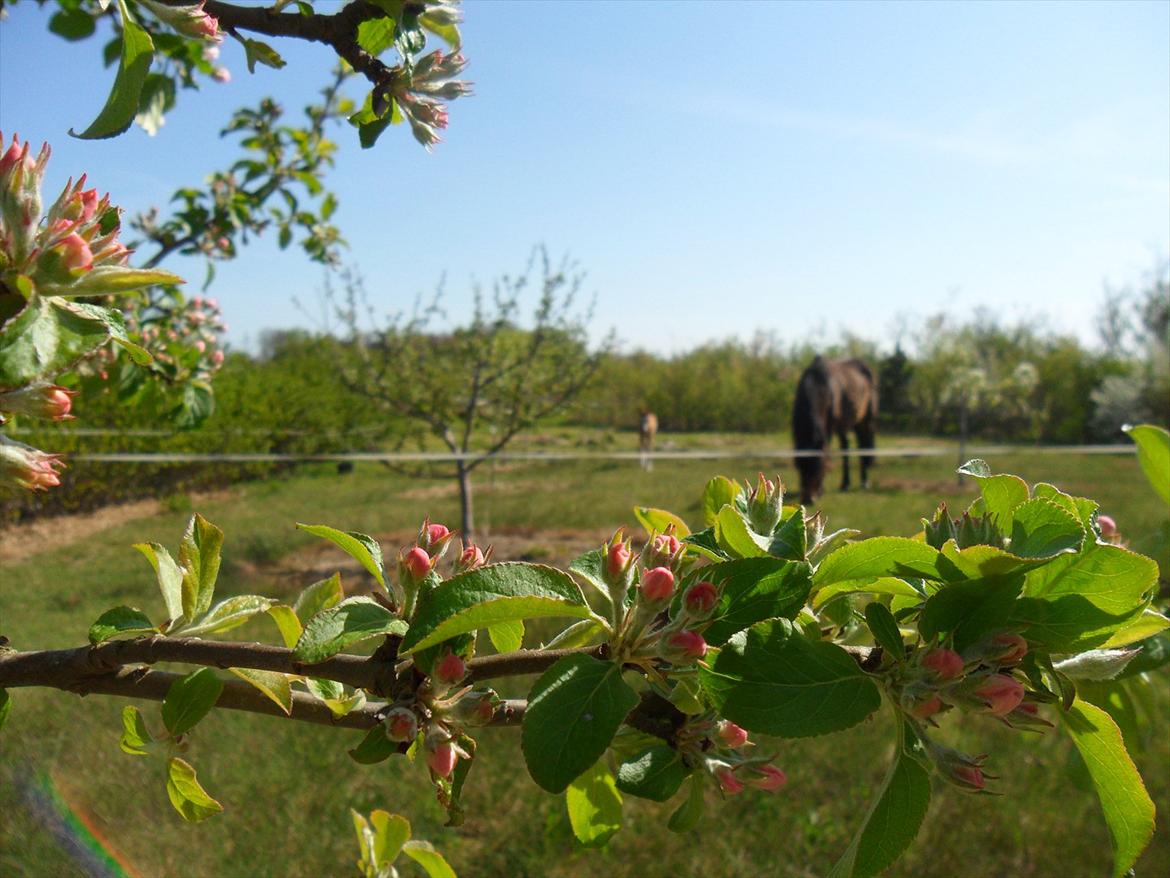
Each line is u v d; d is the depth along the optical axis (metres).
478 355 8.54
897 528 9.86
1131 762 0.89
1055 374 26.05
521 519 10.88
